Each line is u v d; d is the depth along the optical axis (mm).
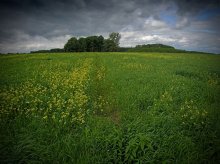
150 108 7918
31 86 10852
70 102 8344
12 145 5082
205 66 23250
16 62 24984
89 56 35594
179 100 9047
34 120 6445
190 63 26297
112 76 14586
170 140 5352
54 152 4918
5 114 7023
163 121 6461
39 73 15922
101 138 5426
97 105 8531
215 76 15891
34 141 5238
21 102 8148
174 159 4789
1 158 4617
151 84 11695
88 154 4859
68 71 17766
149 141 5121
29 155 4738
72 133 5984
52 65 21375
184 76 15500
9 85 11422
